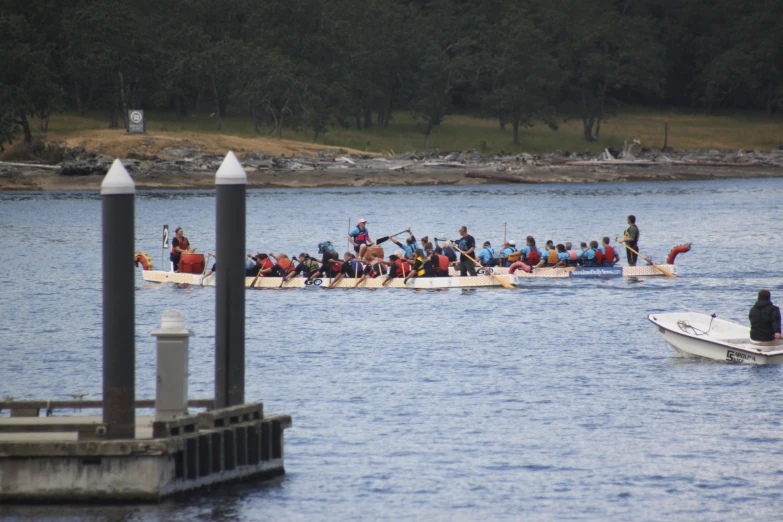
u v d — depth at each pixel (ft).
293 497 188.85
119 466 175.22
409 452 214.69
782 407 246.06
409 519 180.96
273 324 359.87
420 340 329.93
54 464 175.32
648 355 305.32
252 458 193.57
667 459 211.20
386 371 285.84
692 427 231.71
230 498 187.21
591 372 283.38
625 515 183.93
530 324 358.02
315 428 230.27
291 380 274.77
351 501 188.24
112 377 175.52
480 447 218.18
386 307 395.34
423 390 263.90
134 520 172.24
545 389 264.93
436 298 416.67
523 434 226.99
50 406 199.00
